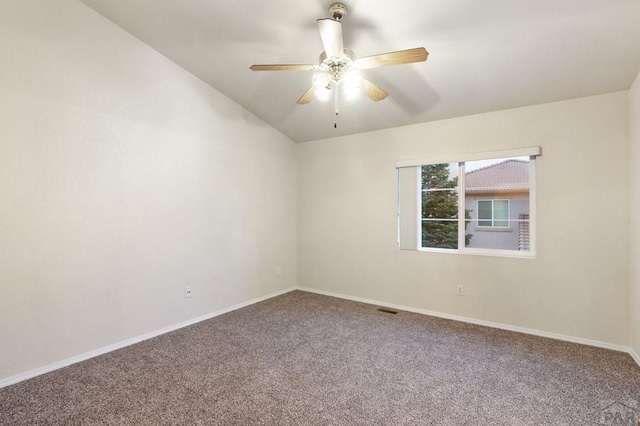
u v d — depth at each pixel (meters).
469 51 2.56
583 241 2.96
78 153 2.60
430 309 3.79
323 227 4.70
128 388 2.20
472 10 2.15
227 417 1.90
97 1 2.57
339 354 2.74
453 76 2.90
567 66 2.57
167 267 3.26
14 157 2.27
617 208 2.82
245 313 3.82
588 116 2.93
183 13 2.61
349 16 2.32
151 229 3.12
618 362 2.59
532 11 2.10
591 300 2.94
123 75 2.88
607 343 2.87
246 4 2.41
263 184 4.40
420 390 2.19
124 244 2.91
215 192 3.75
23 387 2.21
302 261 4.95
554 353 2.76
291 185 4.89
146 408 1.99
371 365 2.54
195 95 3.51
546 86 2.85
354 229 4.39
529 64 2.61
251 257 4.22
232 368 2.49
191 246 3.48
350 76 2.22
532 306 3.20
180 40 2.96
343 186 4.48
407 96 3.31
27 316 2.34
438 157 3.70
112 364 2.55
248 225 4.18
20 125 2.29
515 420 1.89
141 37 2.96
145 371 2.44
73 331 2.58
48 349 2.44
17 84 2.27
